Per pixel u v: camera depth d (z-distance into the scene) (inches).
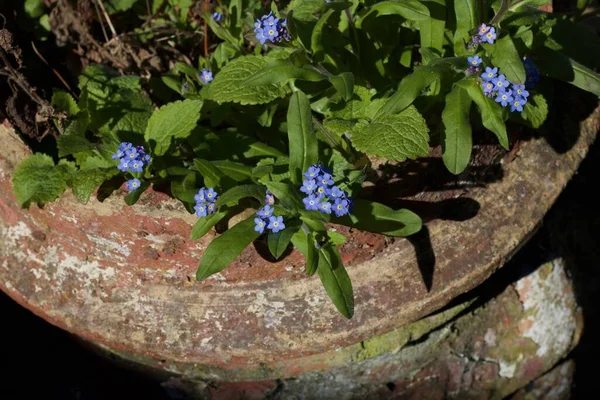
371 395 40.8
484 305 41.7
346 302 32.9
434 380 41.6
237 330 35.8
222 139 35.6
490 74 33.4
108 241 35.4
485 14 35.7
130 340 36.1
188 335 35.9
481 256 36.4
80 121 35.5
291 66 34.2
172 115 34.9
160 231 34.4
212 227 33.7
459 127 33.5
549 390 44.5
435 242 36.3
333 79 33.9
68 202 34.8
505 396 42.9
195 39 40.4
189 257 35.1
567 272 43.8
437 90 34.8
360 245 35.3
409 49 36.9
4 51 35.9
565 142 38.2
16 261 37.2
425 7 34.7
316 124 34.2
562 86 39.1
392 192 34.8
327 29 36.0
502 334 42.1
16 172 34.9
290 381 40.1
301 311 35.8
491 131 35.9
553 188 37.5
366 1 35.8
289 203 32.7
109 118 36.5
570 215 47.2
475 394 42.4
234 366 38.9
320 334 35.7
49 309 36.6
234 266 35.2
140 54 39.6
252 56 35.6
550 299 42.8
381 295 35.9
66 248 36.5
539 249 43.0
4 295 43.7
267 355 35.9
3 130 35.3
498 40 34.1
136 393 42.1
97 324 36.3
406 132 33.3
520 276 42.3
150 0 40.6
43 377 42.7
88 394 42.3
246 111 36.7
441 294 36.0
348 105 34.9
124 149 33.0
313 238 32.9
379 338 39.0
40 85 38.9
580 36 37.7
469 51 35.2
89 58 39.6
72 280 36.5
